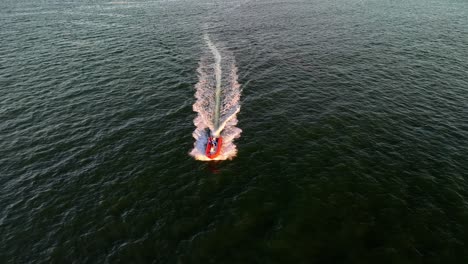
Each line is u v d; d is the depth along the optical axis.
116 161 28.38
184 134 31.69
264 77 43.34
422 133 31.39
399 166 27.20
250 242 20.91
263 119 34.06
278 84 41.34
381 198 24.11
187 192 25.03
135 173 27.00
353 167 27.20
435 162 27.55
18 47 54.09
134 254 20.44
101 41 57.50
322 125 32.88
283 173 26.75
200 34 61.88
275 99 37.81
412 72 44.31
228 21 71.31
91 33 62.06
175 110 35.66
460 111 35.00
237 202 24.02
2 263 20.17
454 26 64.50
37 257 20.53
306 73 44.41
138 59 49.44
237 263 19.61
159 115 34.81
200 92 39.41
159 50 53.16
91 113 35.31
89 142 30.77
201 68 46.19
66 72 44.91
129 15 76.56
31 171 27.31
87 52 52.16
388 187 25.09
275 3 89.19
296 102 37.12
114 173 27.05
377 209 23.23
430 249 20.22
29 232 22.06
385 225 21.95
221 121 33.66
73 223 22.69
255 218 22.69
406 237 21.03
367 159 28.09
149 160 28.42
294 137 31.17
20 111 35.72
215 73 44.56
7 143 30.67
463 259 19.58
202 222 22.47
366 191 24.78
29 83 41.81
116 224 22.50
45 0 93.31
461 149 29.08
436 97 37.88
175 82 41.97
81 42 56.91
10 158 28.77
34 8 83.06
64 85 41.28
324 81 42.06
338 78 42.81
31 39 58.12
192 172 26.98
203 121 33.69
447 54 50.28
